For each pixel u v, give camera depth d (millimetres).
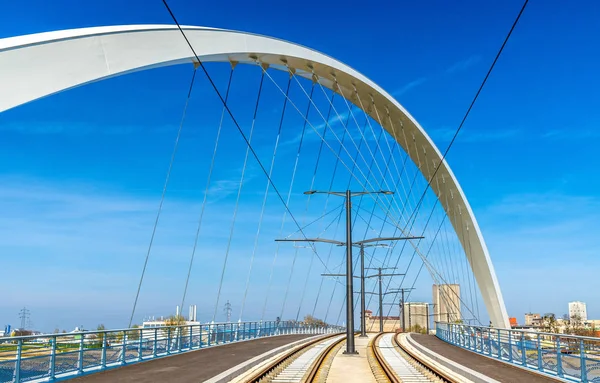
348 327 29406
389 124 53500
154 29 23078
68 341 16078
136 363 20531
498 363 22094
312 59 39031
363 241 32125
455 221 60969
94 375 16719
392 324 136625
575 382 15680
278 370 21156
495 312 58250
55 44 18562
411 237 31469
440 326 44938
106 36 20609
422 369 21969
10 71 17312
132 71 21797
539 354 18609
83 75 19438
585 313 166500
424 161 56656
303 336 50281
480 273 59438
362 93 47312
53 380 15031
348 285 29719
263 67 36969
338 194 30016
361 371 22047
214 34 29359
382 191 29234
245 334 39688
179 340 26047
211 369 18562
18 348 13688
